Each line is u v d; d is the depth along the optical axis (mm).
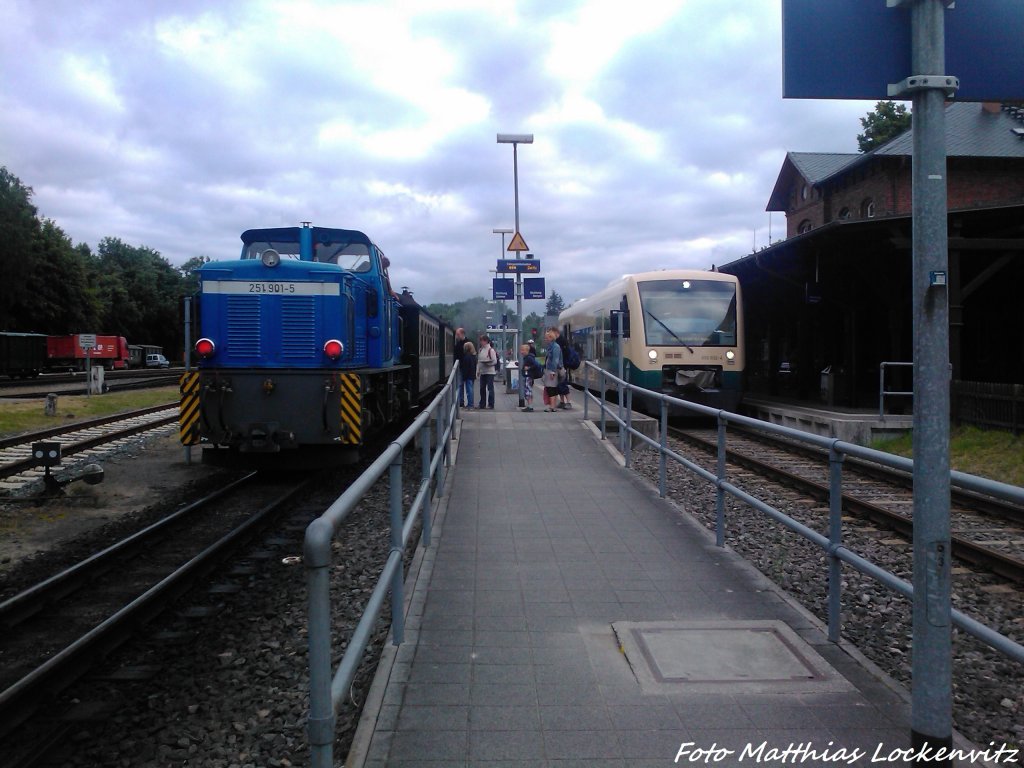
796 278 20266
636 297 19359
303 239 12867
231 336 10961
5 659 5375
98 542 8406
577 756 3432
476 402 20906
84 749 4246
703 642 4613
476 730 3650
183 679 5023
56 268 62469
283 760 3963
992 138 26531
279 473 12688
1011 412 14156
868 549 7812
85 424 18406
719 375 19016
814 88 3199
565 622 5000
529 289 20891
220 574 7172
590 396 15000
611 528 7406
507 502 8531
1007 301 21906
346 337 11258
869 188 27734
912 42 3160
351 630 5641
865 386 24812
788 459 13977
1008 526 8828
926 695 3172
